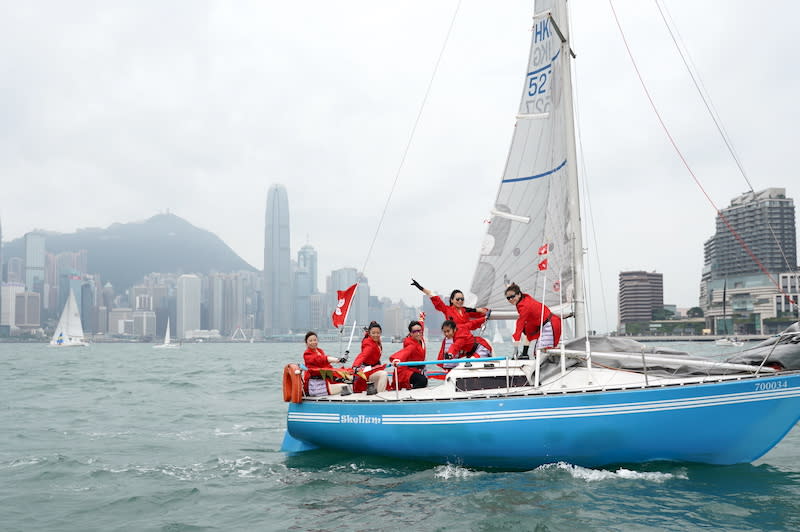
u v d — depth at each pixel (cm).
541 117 1015
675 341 9169
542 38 1029
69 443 1083
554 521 585
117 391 2138
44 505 690
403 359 880
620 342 819
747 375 733
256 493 726
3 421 1372
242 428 1262
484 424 744
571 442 724
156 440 1112
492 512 615
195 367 4119
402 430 792
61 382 2603
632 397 713
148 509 673
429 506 643
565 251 928
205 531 598
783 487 686
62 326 14300
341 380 943
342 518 620
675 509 614
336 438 860
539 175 1020
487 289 1042
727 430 724
